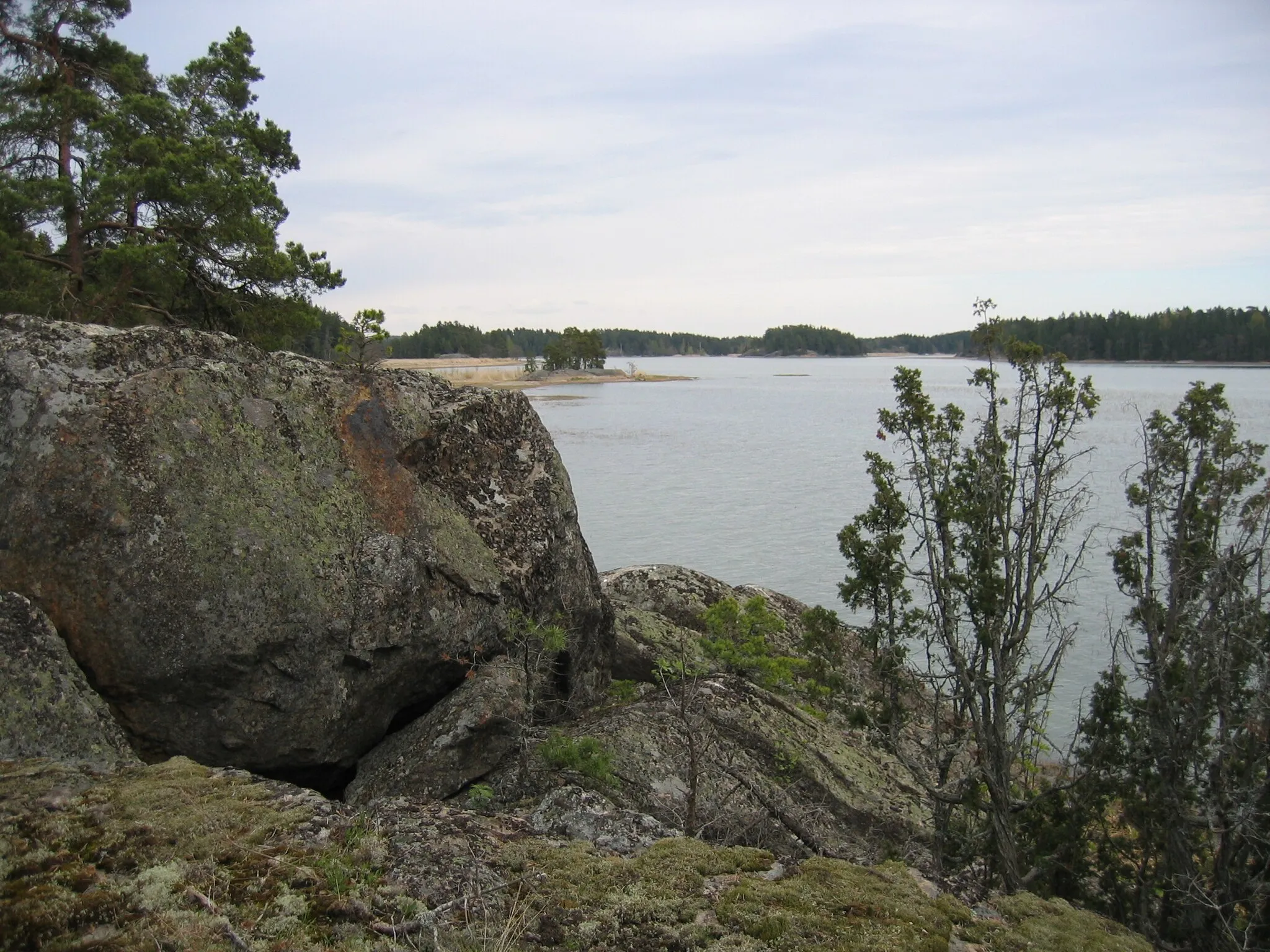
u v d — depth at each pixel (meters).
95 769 5.04
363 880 4.15
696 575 14.83
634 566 15.20
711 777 7.73
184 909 3.68
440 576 7.54
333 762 6.80
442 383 9.02
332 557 6.86
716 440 58.81
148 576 6.00
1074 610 17.75
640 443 56.88
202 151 20.34
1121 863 8.94
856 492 36.38
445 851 4.54
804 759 8.85
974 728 9.00
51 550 5.89
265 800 4.75
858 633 12.00
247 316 21.92
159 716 6.04
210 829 4.36
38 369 6.27
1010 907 5.11
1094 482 32.50
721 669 10.73
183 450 6.44
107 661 5.88
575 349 178.25
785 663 10.26
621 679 10.88
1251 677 7.85
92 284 19.14
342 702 6.70
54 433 6.08
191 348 7.08
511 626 7.87
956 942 4.55
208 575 6.18
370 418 7.88
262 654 6.29
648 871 4.67
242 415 6.95
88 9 21.89
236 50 25.81
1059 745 12.52
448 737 6.79
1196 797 8.05
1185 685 8.24
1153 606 8.64
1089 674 14.98
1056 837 8.59
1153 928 7.88
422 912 3.98
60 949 3.33
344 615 6.71
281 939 3.61
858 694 10.28
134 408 6.36
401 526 7.57
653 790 7.24
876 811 8.70
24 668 5.21
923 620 9.61
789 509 32.53
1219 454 8.59
